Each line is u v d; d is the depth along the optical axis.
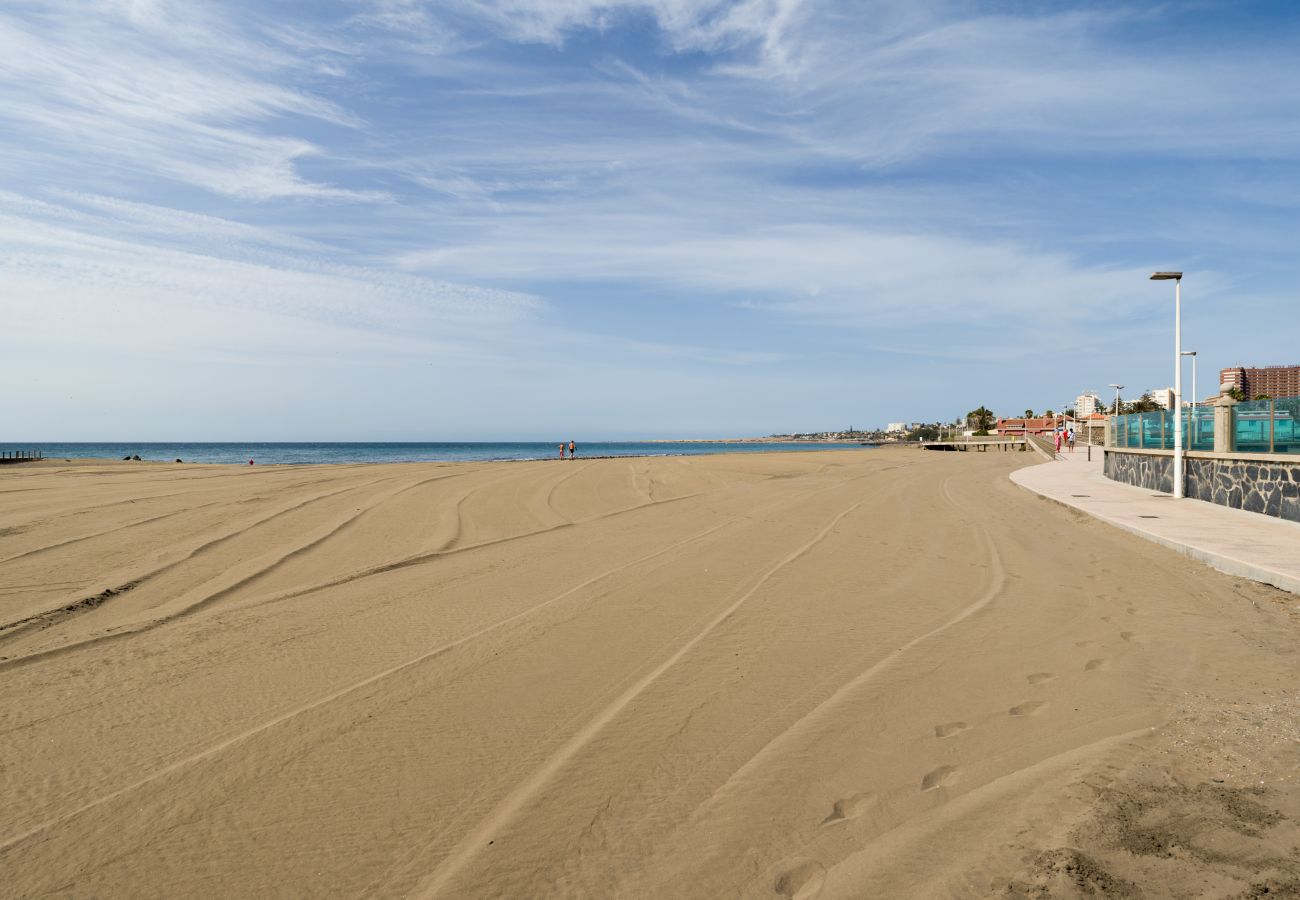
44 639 7.01
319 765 4.43
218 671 6.08
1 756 4.59
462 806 3.97
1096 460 44.41
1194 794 4.02
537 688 5.67
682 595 8.66
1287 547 10.99
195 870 3.42
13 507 16.77
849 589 8.99
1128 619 7.63
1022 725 4.98
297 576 9.87
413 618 7.70
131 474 29.70
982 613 7.87
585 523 15.08
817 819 3.84
